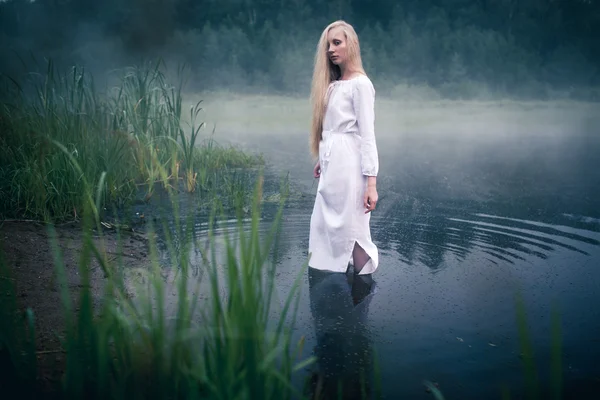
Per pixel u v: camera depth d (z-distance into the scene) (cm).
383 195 642
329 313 304
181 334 201
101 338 198
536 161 925
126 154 656
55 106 650
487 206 584
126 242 433
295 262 394
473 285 347
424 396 220
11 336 236
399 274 369
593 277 360
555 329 167
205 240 435
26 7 2175
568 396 219
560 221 516
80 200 500
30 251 391
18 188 494
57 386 223
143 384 210
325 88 391
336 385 228
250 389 181
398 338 272
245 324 192
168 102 732
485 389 225
